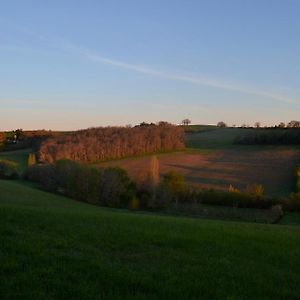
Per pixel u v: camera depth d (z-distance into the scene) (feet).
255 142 400.26
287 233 64.95
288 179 282.36
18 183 277.23
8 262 35.32
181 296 30.63
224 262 40.98
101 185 246.47
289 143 385.29
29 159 338.75
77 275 33.47
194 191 237.86
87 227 53.93
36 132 462.19
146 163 344.90
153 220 72.38
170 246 46.60
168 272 35.91
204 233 56.08
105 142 370.94
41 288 30.35
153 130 402.31
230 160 348.59
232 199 225.56
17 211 61.72
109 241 46.32
